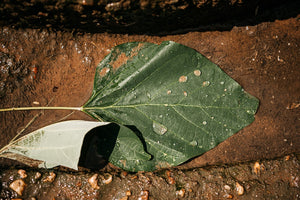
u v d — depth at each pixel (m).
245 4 0.40
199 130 0.40
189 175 0.40
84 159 0.40
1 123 0.40
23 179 0.39
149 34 0.42
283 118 0.42
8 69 0.40
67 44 0.41
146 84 0.40
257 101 0.40
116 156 0.40
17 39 0.40
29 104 0.41
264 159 0.42
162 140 0.40
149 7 0.38
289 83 0.42
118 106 0.40
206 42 0.42
